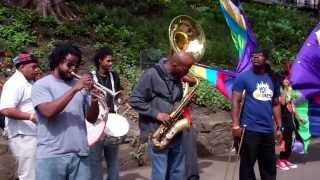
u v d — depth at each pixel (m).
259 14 19.14
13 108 5.59
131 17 14.95
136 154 8.34
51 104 4.50
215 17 17.14
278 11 20.70
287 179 8.03
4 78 10.27
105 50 6.29
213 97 10.61
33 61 5.75
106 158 6.43
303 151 9.02
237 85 6.44
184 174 6.02
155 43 13.42
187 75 6.14
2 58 11.00
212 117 10.06
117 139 6.00
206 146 9.52
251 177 6.50
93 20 13.86
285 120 8.50
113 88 6.35
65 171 4.71
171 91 5.78
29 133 5.71
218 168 8.59
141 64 11.93
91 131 5.20
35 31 12.45
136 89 5.77
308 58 8.84
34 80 5.79
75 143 4.72
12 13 12.95
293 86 8.79
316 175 8.27
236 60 13.40
